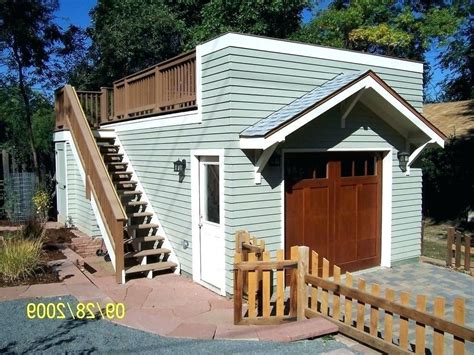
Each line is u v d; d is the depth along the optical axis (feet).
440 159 49.70
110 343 17.10
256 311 19.40
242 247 22.00
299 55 24.82
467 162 47.85
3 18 48.88
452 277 27.68
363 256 29.25
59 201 43.19
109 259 31.32
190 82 25.85
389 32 70.44
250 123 23.12
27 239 29.66
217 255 24.41
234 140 22.65
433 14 73.56
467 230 46.37
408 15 74.23
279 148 24.26
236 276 18.83
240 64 22.67
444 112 63.67
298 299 19.38
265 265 19.02
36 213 43.06
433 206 53.88
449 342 17.83
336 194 27.63
